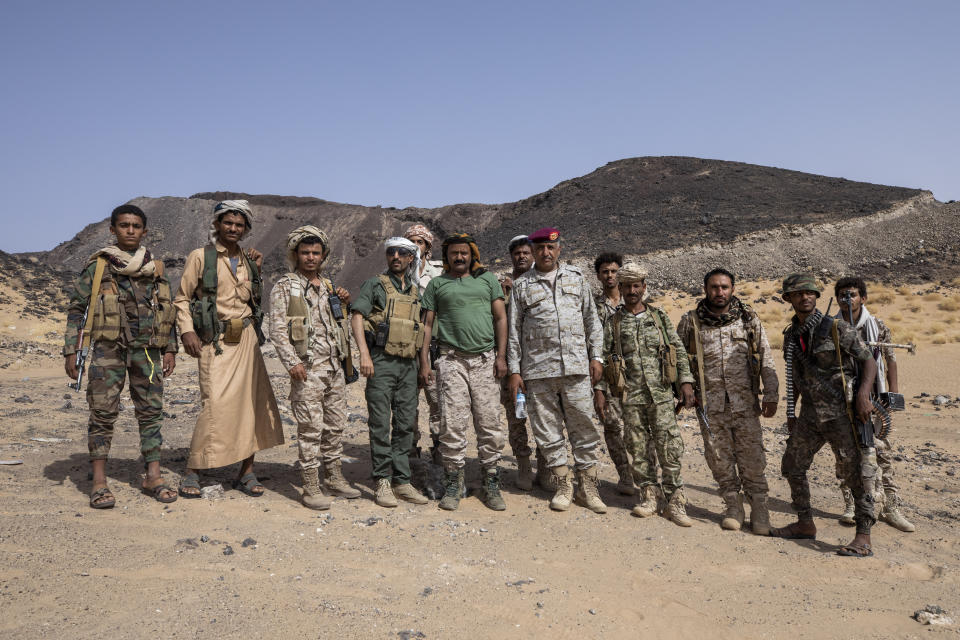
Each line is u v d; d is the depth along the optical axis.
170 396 9.77
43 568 3.14
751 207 69.12
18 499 4.18
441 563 3.69
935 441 8.71
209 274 4.59
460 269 4.93
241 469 4.91
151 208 150.50
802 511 4.59
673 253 56.03
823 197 70.38
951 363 16.39
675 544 4.30
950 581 3.82
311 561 3.55
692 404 4.81
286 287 4.53
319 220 150.62
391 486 5.00
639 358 4.88
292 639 2.64
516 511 4.88
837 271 47.34
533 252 5.06
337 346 4.70
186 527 3.96
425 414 9.12
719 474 4.77
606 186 97.75
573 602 3.27
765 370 4.66
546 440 4.97
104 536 3.67
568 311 4.90
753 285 40.62
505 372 5.04
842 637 3.04
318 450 4.60
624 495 5.57
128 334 4.31
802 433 4.50
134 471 5.12
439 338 4.96
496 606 3.15
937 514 5.40
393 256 4.90
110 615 2.73
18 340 20.77
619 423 5.50
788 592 3.57
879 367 4.89
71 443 6.04
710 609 3.29
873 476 4.24
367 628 2.80
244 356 4.80
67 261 138.62
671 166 102.25
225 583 3.16
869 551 4.20
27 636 2.49
